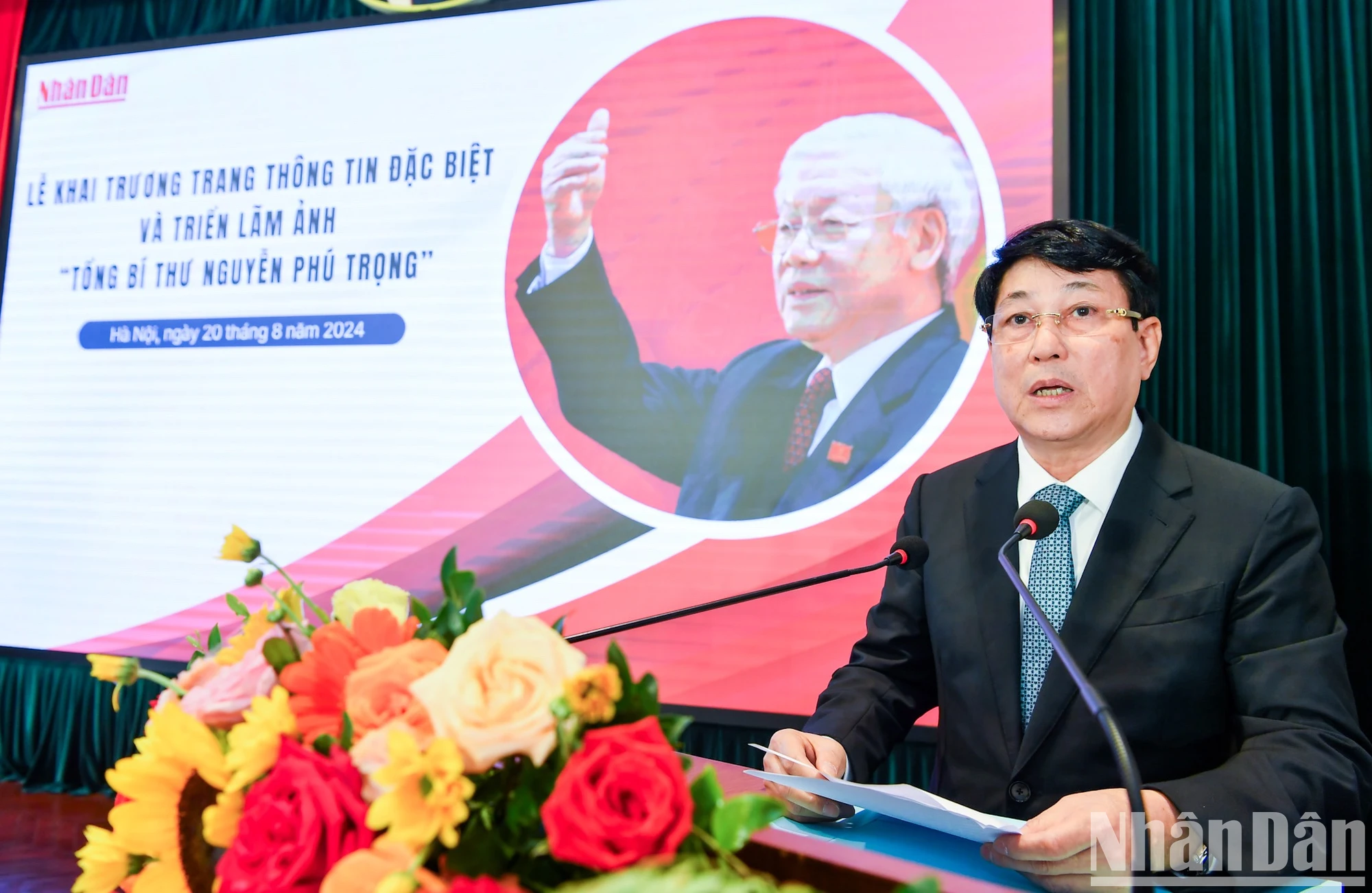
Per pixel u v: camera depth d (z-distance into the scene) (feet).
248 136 9.21
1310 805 3.10
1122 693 3.84
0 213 9.84
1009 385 4.39
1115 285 4.28
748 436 7.62
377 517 8.37
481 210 8.49
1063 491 4.34
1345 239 7.04
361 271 8.71
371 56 8.94
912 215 7.44
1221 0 7.38
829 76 7.77
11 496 9.35
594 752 1.70
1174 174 7.36
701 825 1.79
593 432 7.97
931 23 7.57
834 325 7.53
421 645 2.05
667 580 7.67
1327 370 7.04
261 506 8.66
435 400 8.38
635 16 8.29
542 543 7.97
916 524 4.91
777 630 7.40
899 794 2.88
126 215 9.48
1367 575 6.76
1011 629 4.23
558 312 8.18
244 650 2.34
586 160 8.27
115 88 9.69
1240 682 3.71
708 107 8.02
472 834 1.77
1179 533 4.02
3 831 7.88
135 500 9.04
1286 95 7.29
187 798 2.12
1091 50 7.54
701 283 7.87
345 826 1.82
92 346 9.37
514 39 8.57
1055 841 2.60
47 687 9.18
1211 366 7.19
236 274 9.06
